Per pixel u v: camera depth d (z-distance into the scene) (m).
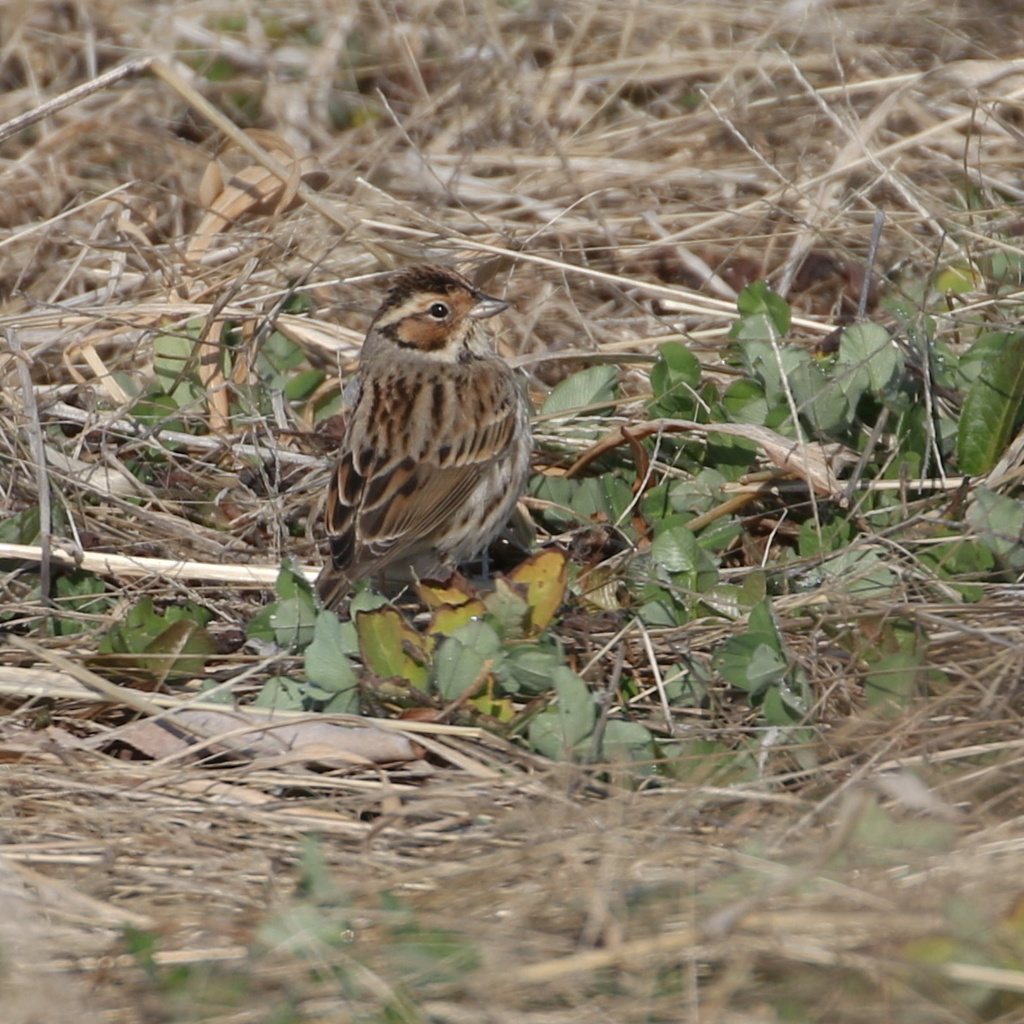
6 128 13.08
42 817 8.26
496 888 7.38
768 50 17.02
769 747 8.33
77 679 9.32
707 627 9.55
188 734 8.95
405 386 10.81
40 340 12.84
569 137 16.36
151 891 7.69
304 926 7.04
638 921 7.01
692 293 13.41
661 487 11.00
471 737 8.72
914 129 15.87
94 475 11.41
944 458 11.05
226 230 14.40
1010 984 6.51
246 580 10.41
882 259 13.84
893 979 6.63
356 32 17.75
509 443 10.73
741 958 6.77
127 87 16.97
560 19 17.81
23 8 17.44
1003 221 13.39
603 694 8.88
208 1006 6.79
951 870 7.14
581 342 13.60
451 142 16.45
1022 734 8.31
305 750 8.62
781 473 10.90
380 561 10.14
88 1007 6.79
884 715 8.54
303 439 11.98
